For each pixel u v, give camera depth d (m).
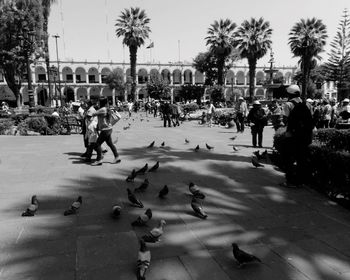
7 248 4.00
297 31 41.62
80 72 69.69
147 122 24.92
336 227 4.66
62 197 5.87
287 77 77.62
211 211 5.23
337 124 12.10
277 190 6.29
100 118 8.30
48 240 4.20
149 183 6.73
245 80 77.44
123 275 3.43
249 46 41.00
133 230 4.50
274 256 3.85
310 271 3.54
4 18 27.84
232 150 10.84
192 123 23.69
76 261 3.70
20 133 16.00
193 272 3.49
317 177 6.29
